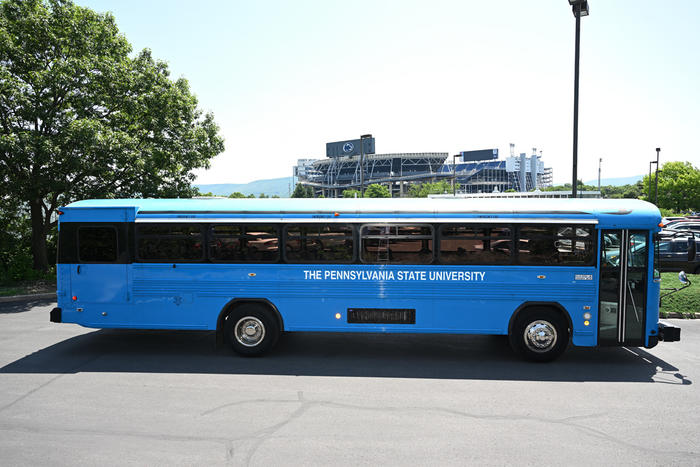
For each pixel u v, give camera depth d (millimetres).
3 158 16156
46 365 8156
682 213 57469
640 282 8156
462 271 8359
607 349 9250
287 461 4781
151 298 8812
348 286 8523
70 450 5020
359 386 7117
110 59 17922
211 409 6180
